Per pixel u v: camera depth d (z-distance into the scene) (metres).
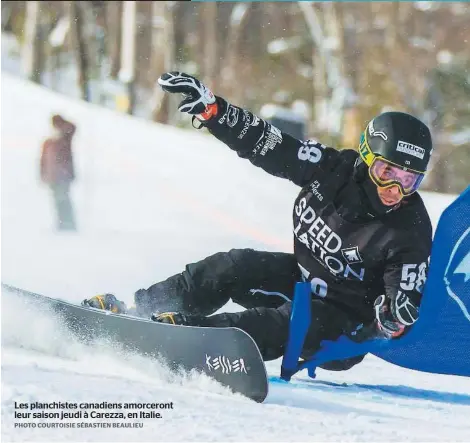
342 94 93.50
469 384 16.36
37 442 9.72
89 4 101.38
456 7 93.81
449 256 13.64
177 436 10.26
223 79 102.88
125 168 51.84
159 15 100.00
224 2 103.62
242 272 14.83
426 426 11.93
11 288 14.35
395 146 13.10
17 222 37.81
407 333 14.03
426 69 92.56
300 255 14.48
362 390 14.63
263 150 14.21
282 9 104.25
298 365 14.09
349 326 14.12
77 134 59.41
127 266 30.73
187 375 13.02
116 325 13.58
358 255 13.66
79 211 40.88
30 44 104.62
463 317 13.95
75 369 13.02
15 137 57.28
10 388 11.45
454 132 90.12
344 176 13.90
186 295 14.98
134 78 92.19
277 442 10.35
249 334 13.63
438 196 51.28
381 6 94.75
